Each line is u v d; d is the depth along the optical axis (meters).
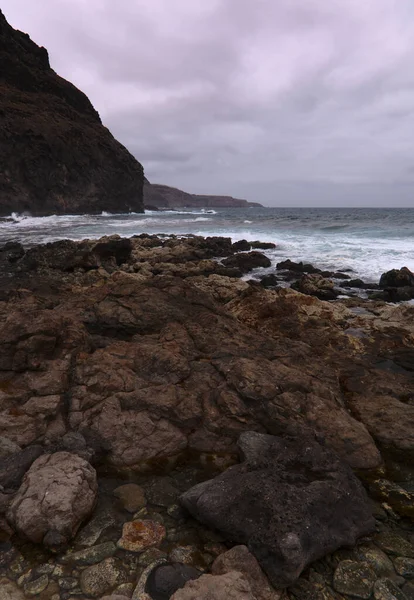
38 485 4.12
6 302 10.18
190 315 8.79
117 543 3.84
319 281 15.99
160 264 20.00
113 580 3.43
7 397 5.50
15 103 73.25
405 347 8.47
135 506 4.37
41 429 5.23
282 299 10.73
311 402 5.88
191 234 35.09
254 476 4.27
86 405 5.66
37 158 68.19
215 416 5.76
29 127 68.19
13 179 65.88
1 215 64.19
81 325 7.32
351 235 31.59
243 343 7.79
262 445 5.08
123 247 20.67
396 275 16.02
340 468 4.51
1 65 76.38
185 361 6.71
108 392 5.91
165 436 5.43
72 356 6.50
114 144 92.50
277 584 3.39
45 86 85.00
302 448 4.78
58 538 3.72
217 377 6.48
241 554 3.50
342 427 5.53
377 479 4.94
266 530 3.69
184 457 5.30
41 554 3.69
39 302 10.10
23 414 5.34
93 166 82.69
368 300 13.69
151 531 4.00
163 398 5.84
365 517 4.11
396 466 5.19
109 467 5.06
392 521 4.25
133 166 97.31
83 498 4.13
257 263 21.31
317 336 8.84
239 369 6.37
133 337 7.91
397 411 6.09
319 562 3.71
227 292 13.95
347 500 4.14
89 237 32.50
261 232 36.72
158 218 64.94
